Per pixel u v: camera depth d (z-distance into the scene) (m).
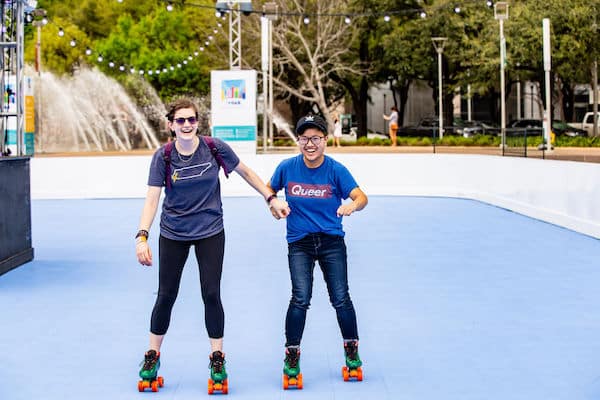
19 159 10.80
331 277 5.54
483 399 5.14
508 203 17.59
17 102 11.02
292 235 5.55
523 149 22.25
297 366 5.42
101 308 8.02
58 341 6.71
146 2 55.47
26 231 11.07
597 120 47.06
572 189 13.97
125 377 5.71
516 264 10.38
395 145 41.66
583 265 10.25
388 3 49.81
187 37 52.69
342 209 5.36
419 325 7.11
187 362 6.06
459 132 50.78
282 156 22.34
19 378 5.70
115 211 18.05
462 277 9.48
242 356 6.20
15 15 10.98
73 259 11.23
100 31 56.47
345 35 49.66
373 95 68.94
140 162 21.86
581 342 6.49
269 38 38.06
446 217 16.12
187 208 5.39
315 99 47.47
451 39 48.50
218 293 5.38
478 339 6.61
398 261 10.71
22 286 9.22
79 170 21.97
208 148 5.40
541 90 48.06
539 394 5.22
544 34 32.72
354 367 5.55
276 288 8.94
